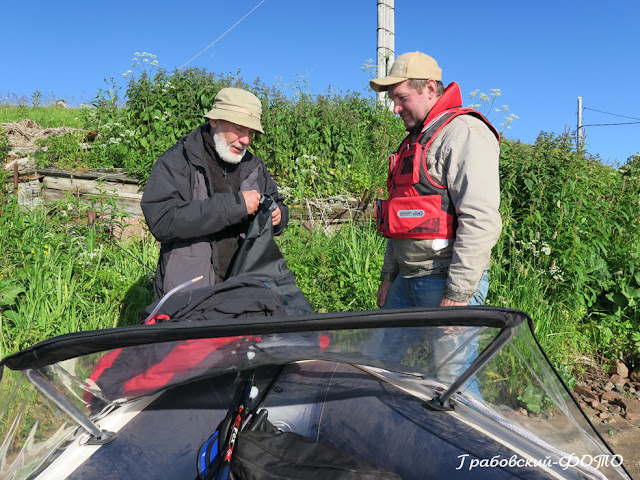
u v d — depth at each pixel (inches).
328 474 60.5
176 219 99.5
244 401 71.2
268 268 103.3
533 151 212.5
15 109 560.7
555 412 66.4
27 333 129.2
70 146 273.4
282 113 280.7
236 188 112.4
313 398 81.1
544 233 188.1
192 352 61.5
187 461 67.0
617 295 182.1
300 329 59.1
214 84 282.0
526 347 65.8
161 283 106.3
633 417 138.9
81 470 61.9
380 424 74.7
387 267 122.8
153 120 272.1
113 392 64.3
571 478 61.7
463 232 92.0
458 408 75.2
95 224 208.8
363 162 289.1
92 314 148.5
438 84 103.4
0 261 167.9
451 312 60.9
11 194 224.8
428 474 67.1
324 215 228.4
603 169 239.1
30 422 59.5
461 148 93.2
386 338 64.3
